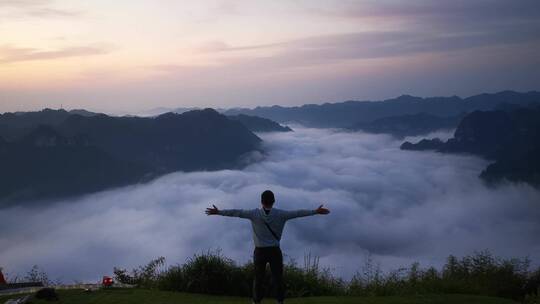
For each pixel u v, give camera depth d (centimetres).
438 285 1333
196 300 1081
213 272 1217
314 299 1084
